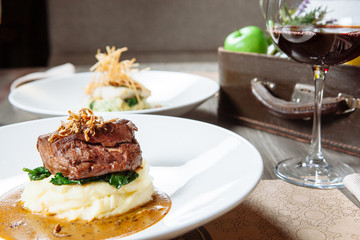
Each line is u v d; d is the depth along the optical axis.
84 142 0.61
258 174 0.57
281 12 0.68
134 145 0.62
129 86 0.95
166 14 2.73
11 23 2.59
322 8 0.65
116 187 0.60
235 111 0.92
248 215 0.62
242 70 0.89
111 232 0.57
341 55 0.67
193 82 1.00
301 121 0.82
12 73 1.55
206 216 0.51
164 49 2.79
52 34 2.71
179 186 0.64
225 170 0.62
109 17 2.72
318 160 0.73
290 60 0.82
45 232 0.57
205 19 2.74
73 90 1.02
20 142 0.70
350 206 0.63
